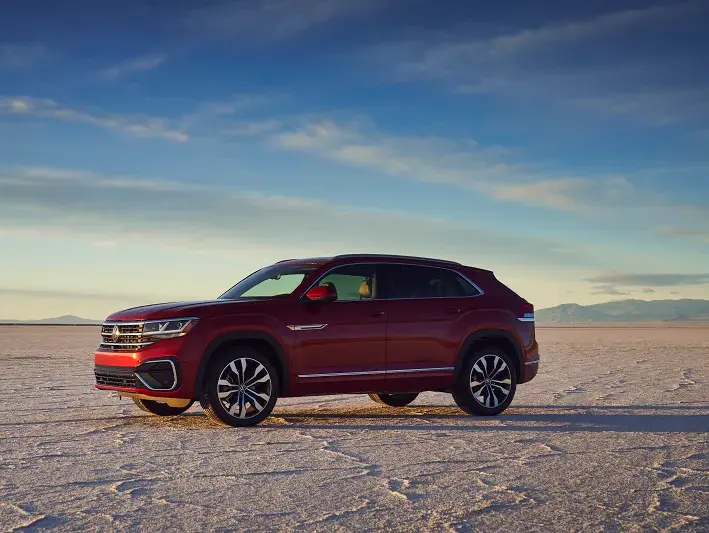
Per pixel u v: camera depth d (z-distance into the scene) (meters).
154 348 9.27
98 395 12.82
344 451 7.68
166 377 9.23
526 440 8.35
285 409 11.27
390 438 8.47
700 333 78.25
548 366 20.12
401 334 10.17
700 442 8.25
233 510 5.48
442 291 10.60
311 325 9.75
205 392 9.32
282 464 7.04
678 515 5.39
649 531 5.03
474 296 10.79
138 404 10.36
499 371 10.66
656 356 25.11
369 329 10.02
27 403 11.73
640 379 16.05
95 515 5.34
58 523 5.16
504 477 6.53
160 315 9.38
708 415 10.51
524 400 12.41
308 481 6.37
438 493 5.98
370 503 5.68
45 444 8.08
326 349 9.80
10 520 5.22
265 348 9.73
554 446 7.98
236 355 9.38
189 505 5.61
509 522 5.21
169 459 7.27
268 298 9.84
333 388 9.87
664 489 6.13
